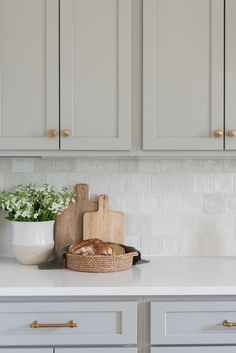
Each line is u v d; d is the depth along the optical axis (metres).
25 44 2.01
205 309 1.75
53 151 2.03
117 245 2.15
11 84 2.01
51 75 2.01
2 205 2.14
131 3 2.03
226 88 2.03
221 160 2.38
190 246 2.37
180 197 2.37
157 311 1.75
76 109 2.02
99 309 1.74
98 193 2.37
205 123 2.03
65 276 1.91
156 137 2.03
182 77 2.03
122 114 2.02
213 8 2.03
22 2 2.01
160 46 2.03
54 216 2.18
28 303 1.73
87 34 2.02
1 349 1.74
